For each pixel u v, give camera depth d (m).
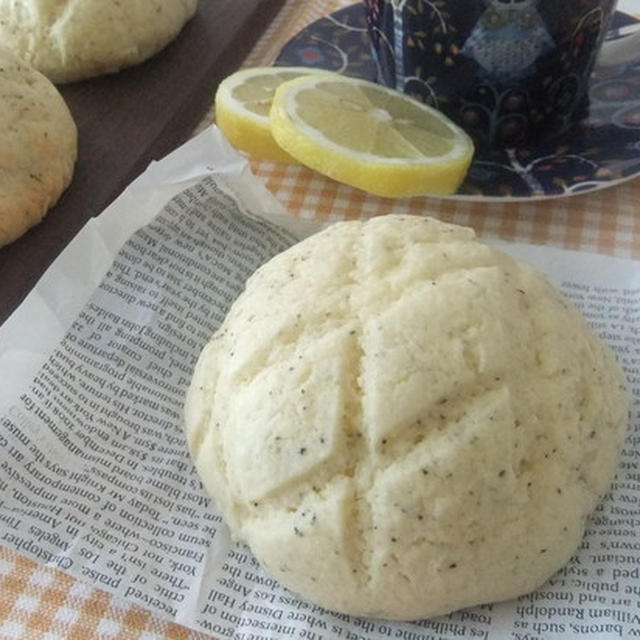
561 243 0.20
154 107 0.23
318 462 0.13
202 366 0.15
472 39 0.19
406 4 0.19
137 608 0.14
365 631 0.13
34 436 0.15
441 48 0.20
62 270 0.17
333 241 0.15
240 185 0.18
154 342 0.17
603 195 0.21
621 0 0.26
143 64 0.25
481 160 0.20
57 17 0.23
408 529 0.13
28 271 0.19
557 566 0.13
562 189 0.19
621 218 0.20
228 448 0.14
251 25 0.26
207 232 0.18
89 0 0.23
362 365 0.13
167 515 0.14
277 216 0.19
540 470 0.13
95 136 0.22
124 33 0.24
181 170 0.18
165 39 0.25
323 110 0.20
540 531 0.13
